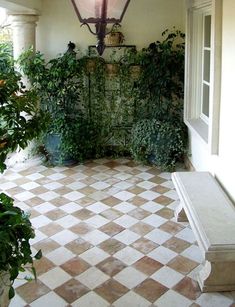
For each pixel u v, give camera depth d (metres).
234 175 3.08
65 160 5.29
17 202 4.14
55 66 5.05
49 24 5.36
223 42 3.28
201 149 4.33
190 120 4.86
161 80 5.09
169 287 2.73
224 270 2.62
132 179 4.78
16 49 5.02
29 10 4.78
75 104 5.45
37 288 2.71
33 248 3.23
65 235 3.45
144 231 3.51
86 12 2.00
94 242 3.33
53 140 5.16
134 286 2.74
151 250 3.20
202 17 4.61
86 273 2.89
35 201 4.17
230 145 3.17
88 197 4.26
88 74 5.41
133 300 2.60
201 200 3.09
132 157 5.53
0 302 1.87
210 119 3.49
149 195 4.30
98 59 5.33
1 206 2.04
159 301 2.59
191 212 2.91
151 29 5.32
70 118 5.30
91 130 5.45
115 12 2.03
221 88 3.37
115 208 3.98
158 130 4.99
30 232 1.98
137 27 5.32
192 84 4.82
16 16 4.87
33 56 5.02
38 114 2.09
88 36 5.37
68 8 5.29
